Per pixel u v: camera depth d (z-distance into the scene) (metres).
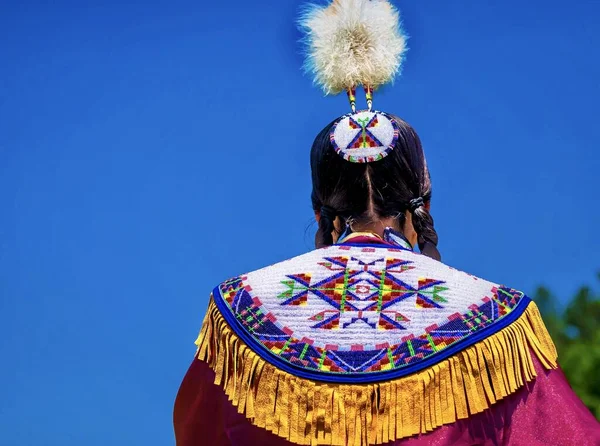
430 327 2.05
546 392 2.01
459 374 2.00
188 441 2.15
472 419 1.98
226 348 2.11
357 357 2.03
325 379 2.01
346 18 2.50
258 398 2.04
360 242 2.22
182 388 2.19
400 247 2.23
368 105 2.46
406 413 1.98
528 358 2.04
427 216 2.30
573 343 12.15
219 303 2.17
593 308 12.41
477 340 2.02
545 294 12.67
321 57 2.51
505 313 2.08
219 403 2.12
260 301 2.14
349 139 2.29
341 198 2.30
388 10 2.54
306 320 2.09
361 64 2.48
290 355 2.05
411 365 2.00
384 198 2.28
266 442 2.02
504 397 2.00
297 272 2.17
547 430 1.97
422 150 2.35
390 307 2.08
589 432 1.95
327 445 1.99
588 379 11.22
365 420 1.98
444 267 2.17
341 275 2.15
